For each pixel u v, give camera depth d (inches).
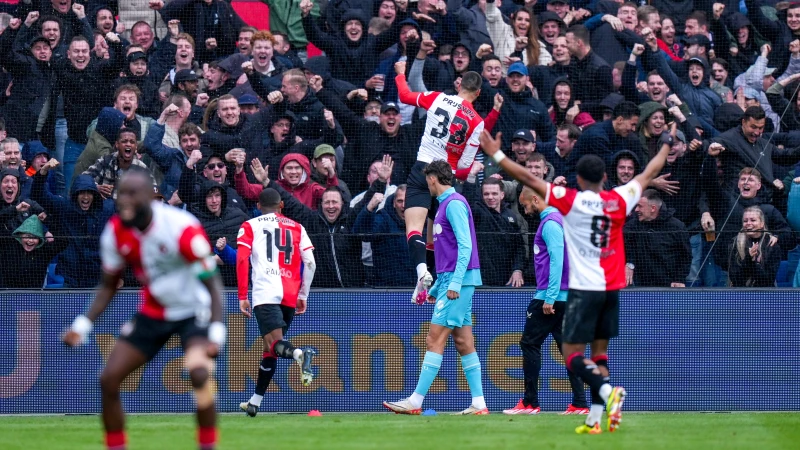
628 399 1418.6
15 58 1512.1
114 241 689.0
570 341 919.7
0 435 1019.9
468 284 1242.0
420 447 855.1
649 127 1467.8
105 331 1414.9
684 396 1418.6
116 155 1467.8
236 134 1480.1
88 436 1007.0
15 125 1503.4
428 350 1258.0
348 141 1488.7
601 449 839.1
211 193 1430.9
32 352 1414.9
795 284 1440.7
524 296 1422.2
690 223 1450.5
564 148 1504.7
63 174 1492.4
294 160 1466.5
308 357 1175.0
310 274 1256.8
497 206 1440.7
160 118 1510.8
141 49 1547.7
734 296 1423.5
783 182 1456.7
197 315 707.4
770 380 1419.8
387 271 1437.0
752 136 1456.7
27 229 1429.6
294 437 949.8
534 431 999.0
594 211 909.2
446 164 1238.3
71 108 1504.7
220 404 1409.9
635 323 1424.7
